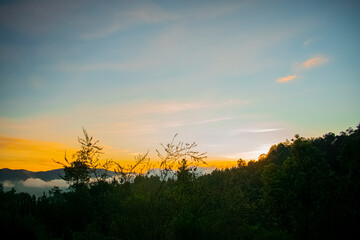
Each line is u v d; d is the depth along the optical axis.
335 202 20.55
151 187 6.09
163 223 5.82
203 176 7.55
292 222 21.81
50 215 9.59
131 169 6.19
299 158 23.77
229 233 7.70
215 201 7.45
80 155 6.09
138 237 5.53
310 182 21.80
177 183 6.30
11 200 18.09
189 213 6.57
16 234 8.35
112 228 5.79
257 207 20.47
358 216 19.36
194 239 6.31
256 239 9.98
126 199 5.89
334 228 19.52
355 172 25.22
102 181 6.15
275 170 25.81
